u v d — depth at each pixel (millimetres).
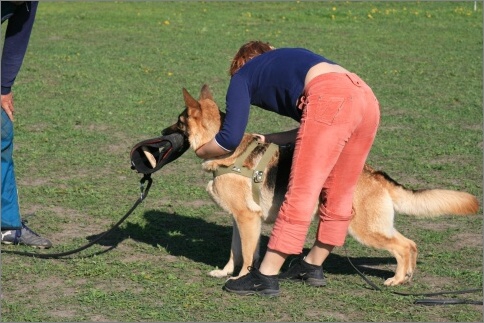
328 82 5211
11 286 5703
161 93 13445
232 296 5547
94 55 17094
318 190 5328
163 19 23219
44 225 7168
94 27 21484
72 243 6711
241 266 6098
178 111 12117
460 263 6344
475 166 9359
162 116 11750
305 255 6555
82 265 6109
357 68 16094
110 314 5195
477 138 10680
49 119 11391
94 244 6691
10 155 6512
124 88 13789
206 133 5805
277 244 5430
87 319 5109
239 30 21359
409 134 10875
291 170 5371
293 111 5391
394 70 15930
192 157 9719
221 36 20297
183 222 7367
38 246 6570
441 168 9211
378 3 27500
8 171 6512
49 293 5574
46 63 15914
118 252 6500
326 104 5168
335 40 19938
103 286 5711
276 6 26719
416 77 15266
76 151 9773
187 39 19734
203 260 6387
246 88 5473
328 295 5609
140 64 16156
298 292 5656
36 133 10531
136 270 6070
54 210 7602
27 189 8203
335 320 5137
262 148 5855
